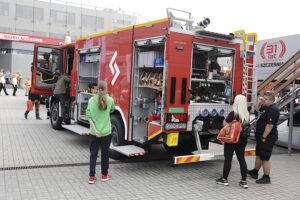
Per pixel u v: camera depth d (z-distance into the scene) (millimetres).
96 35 8414
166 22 6129
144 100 7074
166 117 6156
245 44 7105
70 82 10047
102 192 5289
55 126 10711
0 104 17875
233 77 7094
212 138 7312
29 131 10305
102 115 5695
